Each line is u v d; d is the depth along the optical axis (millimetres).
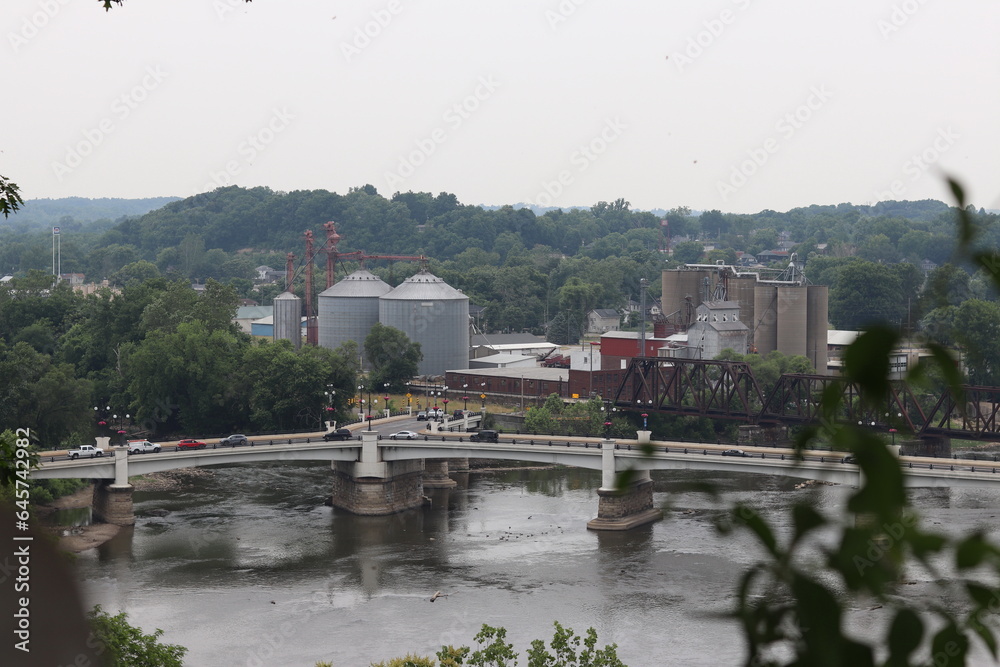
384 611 108500
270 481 182625
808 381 179875
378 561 129375
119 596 113438
